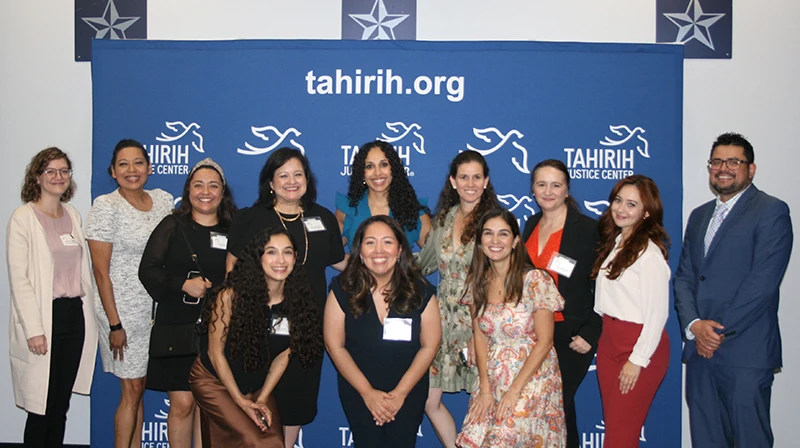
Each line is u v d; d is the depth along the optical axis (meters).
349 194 3.42
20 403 3.13
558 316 2.95
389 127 3.83
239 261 2.78
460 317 3.14
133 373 3.34
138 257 3.35
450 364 3.17
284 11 3.96
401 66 3.81
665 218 3.77
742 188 3.08
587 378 3.87
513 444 2.61
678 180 3.78
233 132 3.82
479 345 2.85
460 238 3.13
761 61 3.94
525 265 2.75
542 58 3.79
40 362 3.08
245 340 2.71
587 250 2.97
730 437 3.17
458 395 3.86
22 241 3.06
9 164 4.01
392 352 2.78
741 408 3.01
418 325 2.80
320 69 3.82
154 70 3.79
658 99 3.78
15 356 3.15
